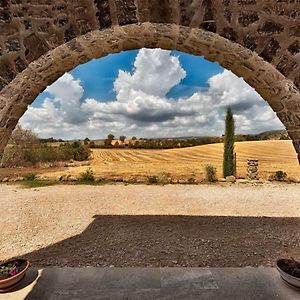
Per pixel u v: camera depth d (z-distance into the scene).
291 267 3.36
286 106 2.80
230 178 12.73
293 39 2.54
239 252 4.89
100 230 6.26
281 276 3.28
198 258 4.64
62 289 3.19
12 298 3.01
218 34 2.52
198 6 2.51
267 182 12.61
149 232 6.08
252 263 4.41
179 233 5.99
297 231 6.05
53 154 18.34
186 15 2.50
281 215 7.38
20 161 17.08
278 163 17.45
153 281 3.35
